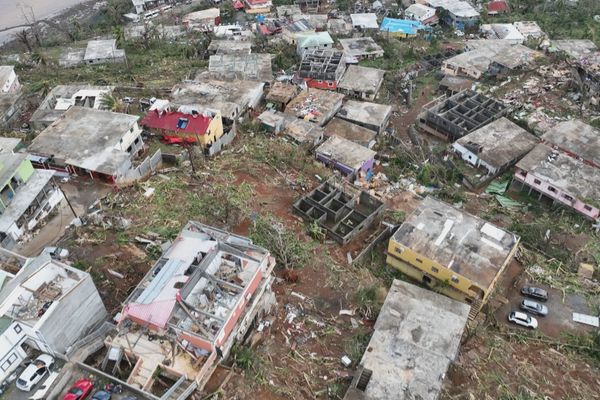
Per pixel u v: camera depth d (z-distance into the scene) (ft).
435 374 111.14
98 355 113.60
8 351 106.42
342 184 182.80
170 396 100.27
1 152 156.04
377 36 341.00
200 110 194.80
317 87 265.75
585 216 181.68
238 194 169.68
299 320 128.47
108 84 255.09
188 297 110.63
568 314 145.48
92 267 134.62
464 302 138.41
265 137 210.38
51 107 215.10
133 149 183.83
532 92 258.98
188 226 127.44
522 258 161.68
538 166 191.42
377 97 265.75
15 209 143.84
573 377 124.06
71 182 169.27
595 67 259.60
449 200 190.49
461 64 278.05
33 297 110.22
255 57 276.41
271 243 148.77
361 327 127.75
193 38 345.10
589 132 210.59
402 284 130.21
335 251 154.40
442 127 228.84
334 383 113.39
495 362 124.98
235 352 113.50
